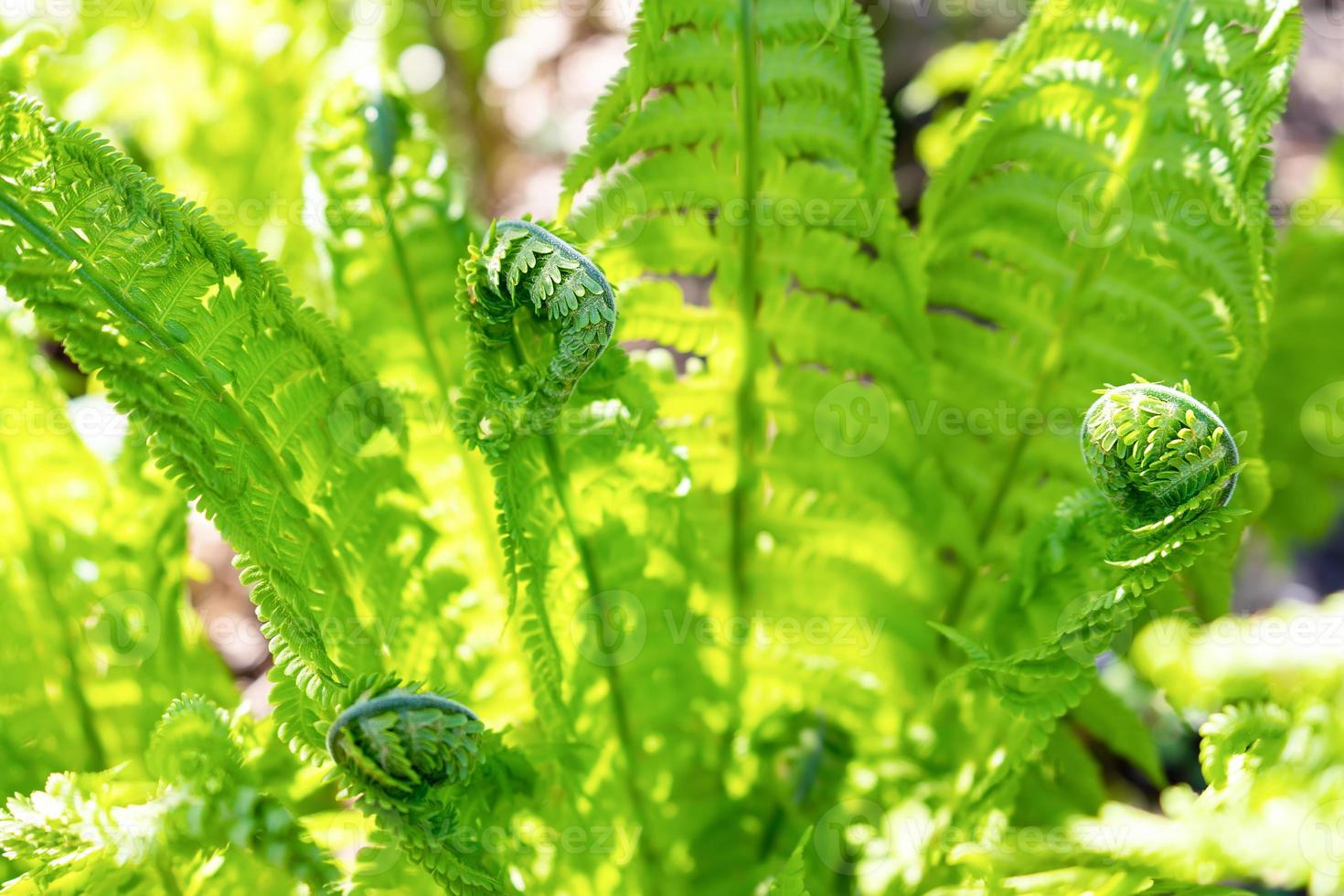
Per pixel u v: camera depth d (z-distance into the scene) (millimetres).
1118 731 888
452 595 820
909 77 1699
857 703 875
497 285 733
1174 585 810
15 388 833
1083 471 840
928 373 848
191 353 729
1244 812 731
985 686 839
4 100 720
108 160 717
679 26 843
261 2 966
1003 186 825
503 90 1648
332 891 751
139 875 760
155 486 862
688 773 873
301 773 828
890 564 861
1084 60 799
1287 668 752
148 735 837
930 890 806
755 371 844
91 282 713
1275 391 1034
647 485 803
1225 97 778
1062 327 833
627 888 835
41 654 828
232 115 987
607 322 728
